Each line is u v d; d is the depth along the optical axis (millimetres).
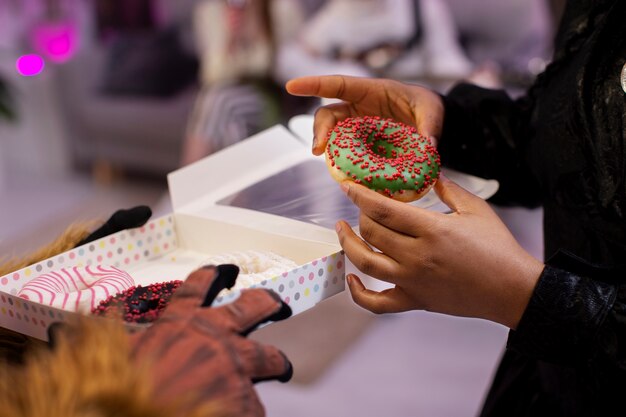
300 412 1691
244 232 784
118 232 771
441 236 637
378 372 1857
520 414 864
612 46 713
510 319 657
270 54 2602
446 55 2559
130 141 3156
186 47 3164
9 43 3602
